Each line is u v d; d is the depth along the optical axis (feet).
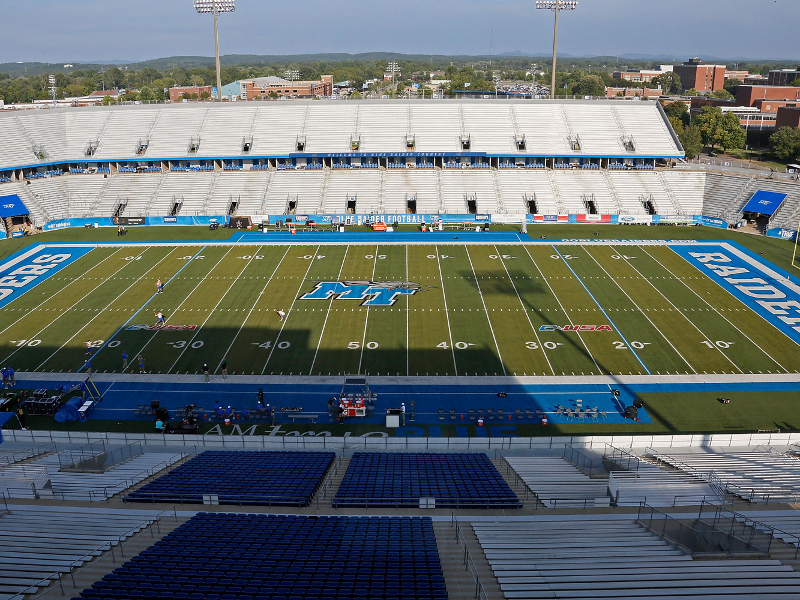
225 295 172.45
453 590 53.21
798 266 191.11
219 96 295.89
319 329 151.12
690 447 99.81
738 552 58.34
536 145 263.08
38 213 237.66
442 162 264.72
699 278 182.29
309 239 223.30
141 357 136.98
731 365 133.39
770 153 359.05
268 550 61.77
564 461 95.96
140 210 244.83
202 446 106.11
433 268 192.24
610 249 209.05
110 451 100.78
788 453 95.76
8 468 91.09
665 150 262.06
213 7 284.41
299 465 92.73
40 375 130.41
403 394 123.13
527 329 150.51
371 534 66.80
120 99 555.69
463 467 91.25
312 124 272.51
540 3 291.38
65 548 62.95
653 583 52.16
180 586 53.06
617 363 134.41
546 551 60.70
